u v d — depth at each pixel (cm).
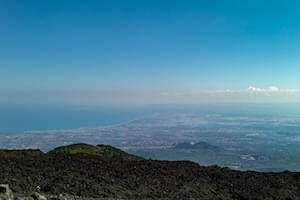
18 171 3725
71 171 4097
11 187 3064
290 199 4147
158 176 4372
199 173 4734
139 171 4525
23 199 2352
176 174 4556
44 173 3791
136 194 3597
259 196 4122
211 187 4234
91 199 3056
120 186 3784
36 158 4806
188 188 4053
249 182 4578
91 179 3866
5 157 4750
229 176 4741
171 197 3662
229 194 4109
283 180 4803
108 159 5200
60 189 3312
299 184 4703
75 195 3197
